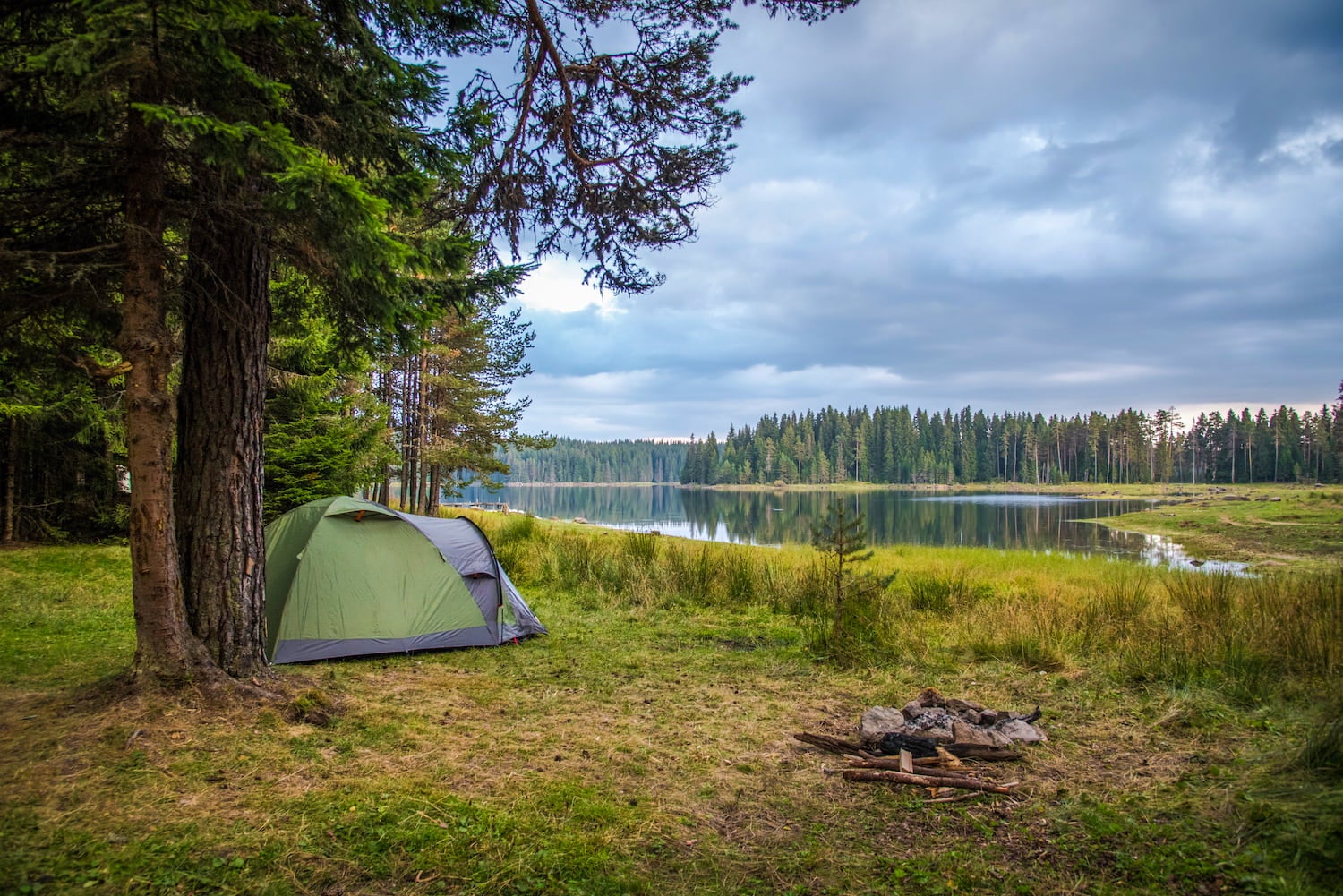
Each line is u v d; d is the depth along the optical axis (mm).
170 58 2986
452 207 5973
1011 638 6242
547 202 6266
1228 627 5945
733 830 3049
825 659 6066
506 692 5043
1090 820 3000
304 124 3895
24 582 8375
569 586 10062
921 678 5426
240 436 4320
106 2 2664
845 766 3711
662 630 7426
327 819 2939
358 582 6062
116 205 3990
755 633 7312
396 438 20219
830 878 2662
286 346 11266
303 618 5734
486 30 5277
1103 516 48938
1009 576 13273
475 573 6711
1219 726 4035
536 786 3408
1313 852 2574
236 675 4227
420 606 6266
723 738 4168
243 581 4320
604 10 5473
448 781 3422
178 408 4293
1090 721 4348
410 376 20422
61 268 3428
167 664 3861
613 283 6656
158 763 3260
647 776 3598
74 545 12430
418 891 2498
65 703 3801
